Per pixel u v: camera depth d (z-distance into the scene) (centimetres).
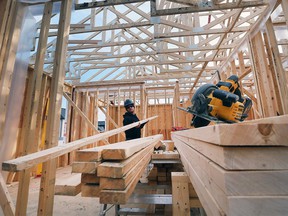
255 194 45
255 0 262
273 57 279
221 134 49
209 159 68
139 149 130
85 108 639
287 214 43
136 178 109
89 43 453
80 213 242
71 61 528
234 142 47
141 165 137
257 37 324
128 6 418
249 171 47
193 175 110
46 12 228
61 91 208
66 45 218
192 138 108
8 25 225
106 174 80
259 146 47
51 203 184
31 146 202
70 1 232
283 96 264
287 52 431
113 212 241
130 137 349
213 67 508
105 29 362
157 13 264
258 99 321
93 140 117
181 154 192
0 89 209
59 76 205
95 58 507
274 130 46
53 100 199
